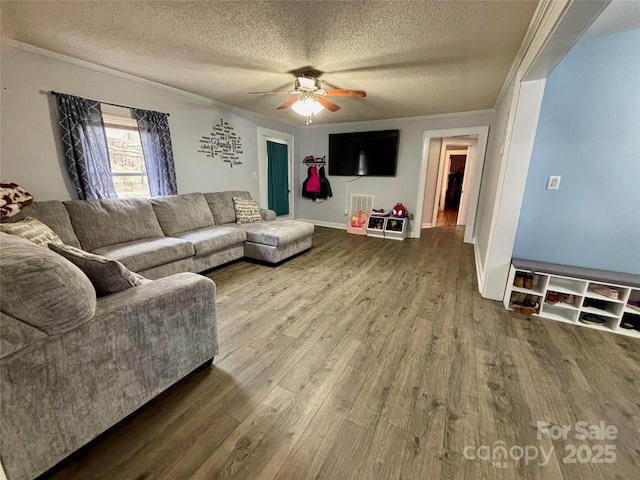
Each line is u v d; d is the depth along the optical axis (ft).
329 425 4.31
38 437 3.23
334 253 13.61
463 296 8.85
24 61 7.50
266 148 16.84
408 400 4.80
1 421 2.93
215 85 10.74
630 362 5.83
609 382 5.26
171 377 4.72
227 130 13.98
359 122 17.81
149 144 10.56
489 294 8.64
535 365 5.71
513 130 7.40
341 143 18.45
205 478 3.53
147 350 4.28
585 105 6.92
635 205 6.96
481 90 10.78
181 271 9.36
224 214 13.05
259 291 9.10
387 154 17.16
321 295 8.85
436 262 12.29
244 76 9.65
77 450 3.72
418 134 16.30
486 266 8.56
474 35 6.52
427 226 20.52
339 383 5.18
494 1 5.20
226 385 5.10
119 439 4.01
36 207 7.46
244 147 15.16
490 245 8.38
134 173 10.47
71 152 8.49
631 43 6.36
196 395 4.85
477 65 8.30
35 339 3.08
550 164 7.48
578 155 7.19
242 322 7.23
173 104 11.37
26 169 7.84
